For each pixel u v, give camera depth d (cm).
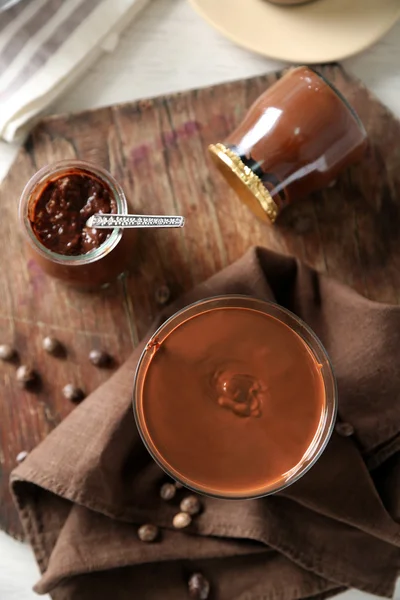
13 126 66
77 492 60
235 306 59
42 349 66
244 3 66
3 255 66
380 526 61
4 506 65
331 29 65
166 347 59
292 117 60
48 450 62
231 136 64
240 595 63
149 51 68
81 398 65
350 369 62
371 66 68
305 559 62
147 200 67
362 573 62
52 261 59
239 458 59
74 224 59
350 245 66
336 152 62
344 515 61
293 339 59
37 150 67
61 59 66
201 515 63
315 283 64
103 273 62
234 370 59
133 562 61
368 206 66
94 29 66
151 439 58
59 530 63
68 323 66
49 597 65
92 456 60
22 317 66
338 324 63
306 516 63
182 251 66
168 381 59
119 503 62
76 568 61
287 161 61
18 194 66
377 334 62
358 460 62
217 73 68
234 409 59
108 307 66
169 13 68
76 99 68
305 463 58
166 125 67
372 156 66
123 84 68
